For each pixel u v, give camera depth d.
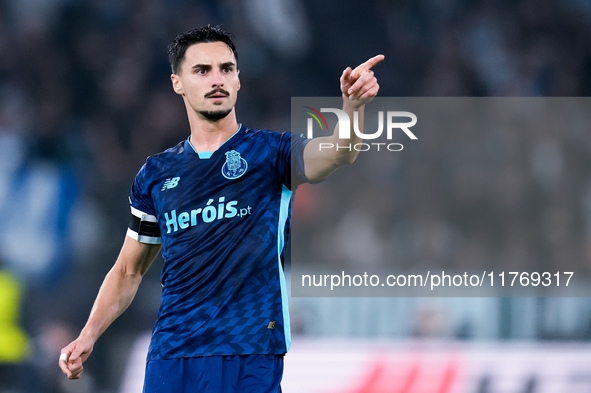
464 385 28.39
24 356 30.86
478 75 48.53
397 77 48.53
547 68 49.34
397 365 28.55
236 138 13.05
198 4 46.22
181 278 12.60
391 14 49.62
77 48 43.31
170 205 12.86
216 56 12.91
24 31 42.94
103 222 36.09
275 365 12.46
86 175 38.16
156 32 44.81
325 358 28.56
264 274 12.47
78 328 32.28
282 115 45.78
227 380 12.27
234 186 12.70
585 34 50.53
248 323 12.34
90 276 34.22
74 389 29.67
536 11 50.28
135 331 30.56
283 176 12.82
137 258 13.93
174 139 42.62
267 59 46.69
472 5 50.28
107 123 42.03
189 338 12.41
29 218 35.66
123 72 43.31
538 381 28.64
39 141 39.53
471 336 30.36
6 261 34.38
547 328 30.55
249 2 47.00
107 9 44.66
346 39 48.78
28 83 41.75
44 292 33.22
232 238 12.49
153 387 12.57
